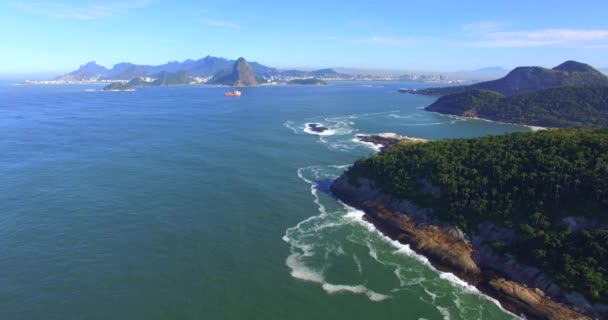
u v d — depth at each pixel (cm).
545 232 6531
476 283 6328
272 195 9831
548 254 6225
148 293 5872
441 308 5688
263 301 5756
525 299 5791
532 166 7569
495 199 7431
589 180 6650
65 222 8062
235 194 9850
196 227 8006
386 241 7612
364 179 9694
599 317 5328
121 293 5850
